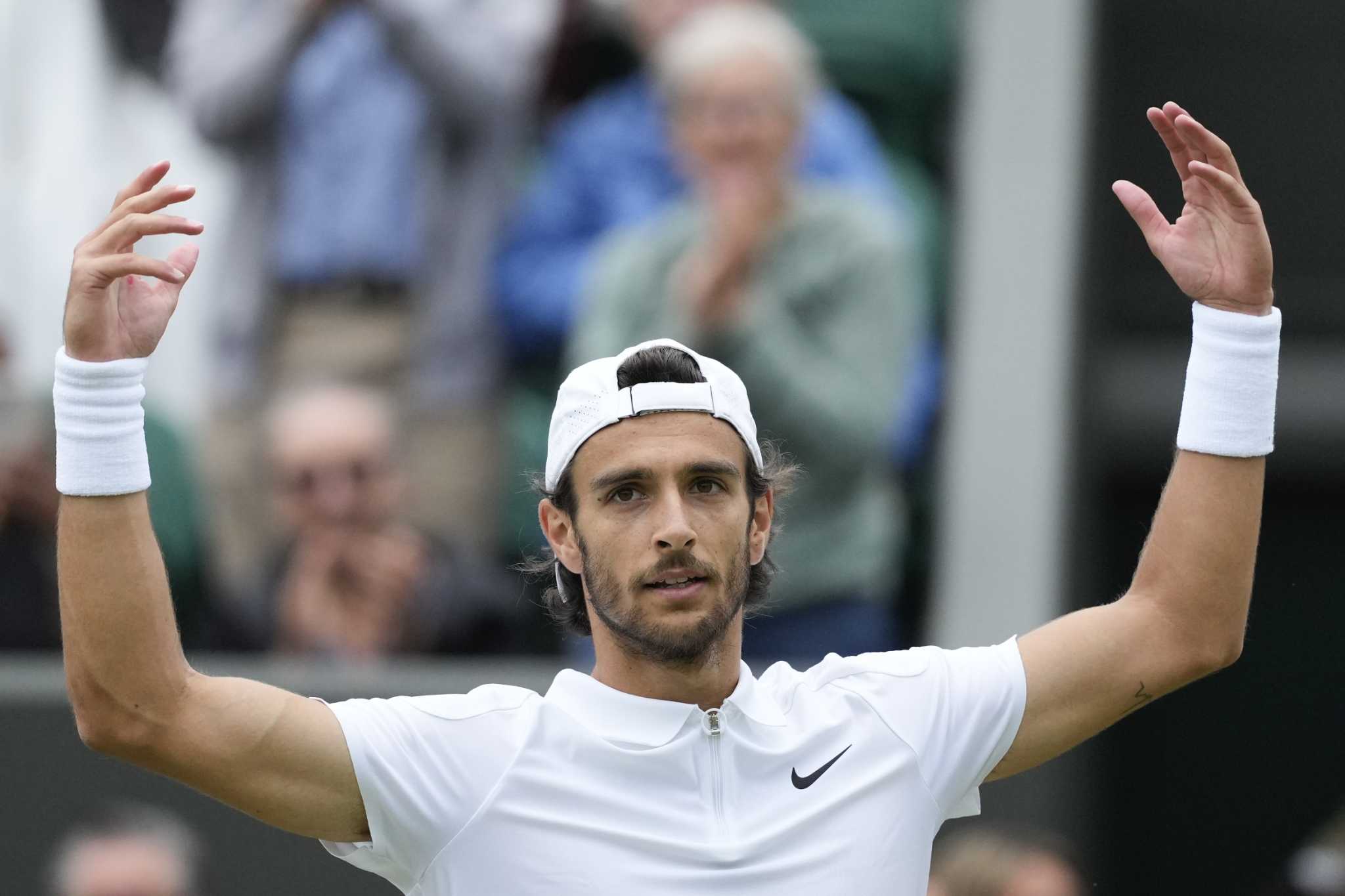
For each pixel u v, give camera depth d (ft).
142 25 96.07
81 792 85.61
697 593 38.09
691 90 92.48
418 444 92.58
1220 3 103.71
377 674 88.58
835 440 89.92
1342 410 102.83
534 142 94.38
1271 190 104.01
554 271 93.20
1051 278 94.84
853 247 91.56
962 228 95.50
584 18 94.12
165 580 36.83
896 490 92.02
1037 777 86.53
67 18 96.02
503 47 94.12
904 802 38.70
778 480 43.37
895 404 91.35
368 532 91.35
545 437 92.58
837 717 39.32
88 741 36.70
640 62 94.02
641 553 38.09
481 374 93.09
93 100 95.81
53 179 95.30
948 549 93.04
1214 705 107.34
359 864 39.11
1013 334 94.58
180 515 91.76
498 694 39.24
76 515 36.27
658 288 91.66
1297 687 106.42
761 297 90.99
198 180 95.20
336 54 94.84
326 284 93.86
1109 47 101.50
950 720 39.70
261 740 36.73
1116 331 103.81
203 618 91.20
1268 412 40.86
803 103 93.25
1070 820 88.38
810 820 37.86
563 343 92.73
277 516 91.91
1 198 95.04
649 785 37.86
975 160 95.86
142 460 36.81
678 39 93.61
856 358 90.89
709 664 38.75
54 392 36.76
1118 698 40.91
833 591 89.30
